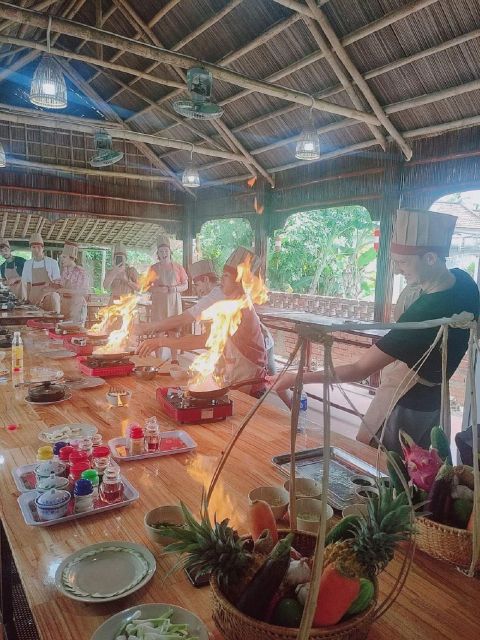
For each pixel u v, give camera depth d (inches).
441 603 42.1
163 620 37.5
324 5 169.3
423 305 78.9
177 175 362.9
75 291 294.5
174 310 292.7
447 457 53.4
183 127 293.7
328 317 275.7
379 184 232.7
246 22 197.2
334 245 453.4
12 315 214.5
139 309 376.5
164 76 257.9
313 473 66.0
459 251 371.9
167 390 97.0
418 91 185.8
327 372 32.8
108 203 349.1
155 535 48.3
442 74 173.8
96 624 38.8
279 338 326.0
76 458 62.6
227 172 326.0
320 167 265.9
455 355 79.9
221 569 35.4
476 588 44.2
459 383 248.2
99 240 465.1
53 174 327.0
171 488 61.4
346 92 201.2
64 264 295.1
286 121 245.6
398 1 157.5
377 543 33.4
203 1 198.8
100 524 53.4
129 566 45.5
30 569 45.5
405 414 82.9
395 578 45.3
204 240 528.1
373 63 183.8
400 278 346.0
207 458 70.7
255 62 213.8
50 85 150.7
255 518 41.1
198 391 87.3
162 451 71.5
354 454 73.4
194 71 161.5
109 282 307.9
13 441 75.8
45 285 290.0
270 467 68.1
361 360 82.9
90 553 46.8
